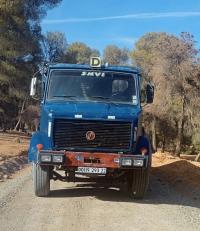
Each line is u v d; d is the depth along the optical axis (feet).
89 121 40.50
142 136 42.96
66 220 33.81
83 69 43.93
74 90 43.47
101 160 40.24
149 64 193.98
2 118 217.97
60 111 40.34
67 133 40.47
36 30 187.52
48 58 261.85
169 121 176.14
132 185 43.16
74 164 40.16
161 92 163.94
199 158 154.92
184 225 33.53
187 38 162.40
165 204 41.39
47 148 41.11
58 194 44.34
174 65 162.71
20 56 174.50
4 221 32.73
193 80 162.61
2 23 165.48
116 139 40.55
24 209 36.99
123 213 36.78
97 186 49.73
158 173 63.21
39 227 31.50
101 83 43.65
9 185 48.32
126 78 43.86
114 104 42.75
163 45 163.94
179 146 168.96
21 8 168.35
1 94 180.04
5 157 73.97
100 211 37.27
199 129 168.66
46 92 43.34
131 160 40.11
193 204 41.91
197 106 164.14
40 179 42.14
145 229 31.91
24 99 182.29
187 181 54.29
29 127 274.36
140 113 41.42
